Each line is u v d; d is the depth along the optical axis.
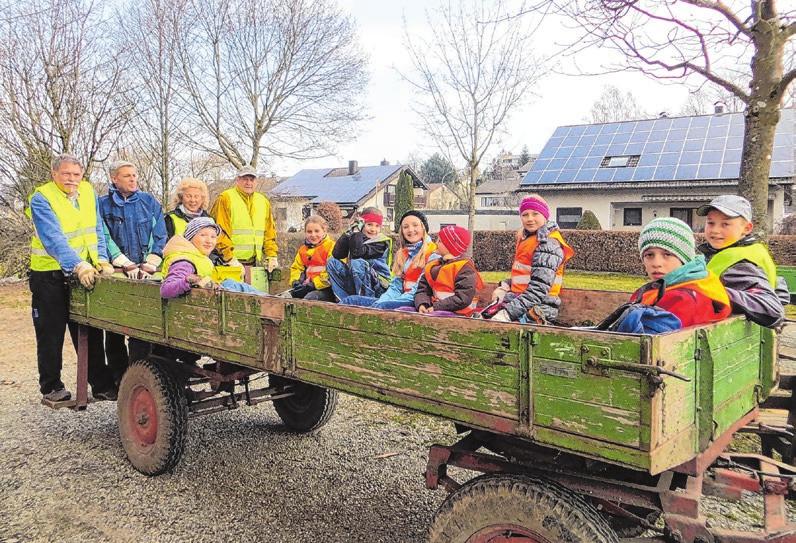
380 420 5.57
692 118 24.75
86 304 4.74
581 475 2.35
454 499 2.39
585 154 25.11
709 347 2.08
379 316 2.56
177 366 4.30
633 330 2.29
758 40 5.50
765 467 2.84
